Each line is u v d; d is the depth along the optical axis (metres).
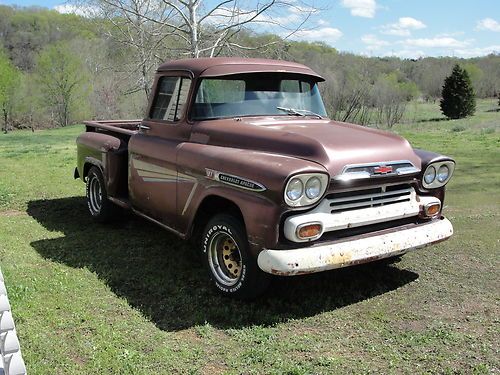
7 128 52.09
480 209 7.57
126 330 3.74
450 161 4.68
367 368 3.25
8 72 51.22
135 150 5.58
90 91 50.56
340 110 21.97
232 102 5.00
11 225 6.60
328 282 4.72
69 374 3.13
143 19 15.83
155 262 5.23
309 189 3.79
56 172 10.86
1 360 2.52
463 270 5.01
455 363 3.30
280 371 3.21
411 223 4.53
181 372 3.21
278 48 15.49
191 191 4.64
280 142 4.23
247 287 4.11
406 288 4.59
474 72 61.16
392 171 4.21
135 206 5.73
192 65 5.12
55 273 4.83
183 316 4.02
